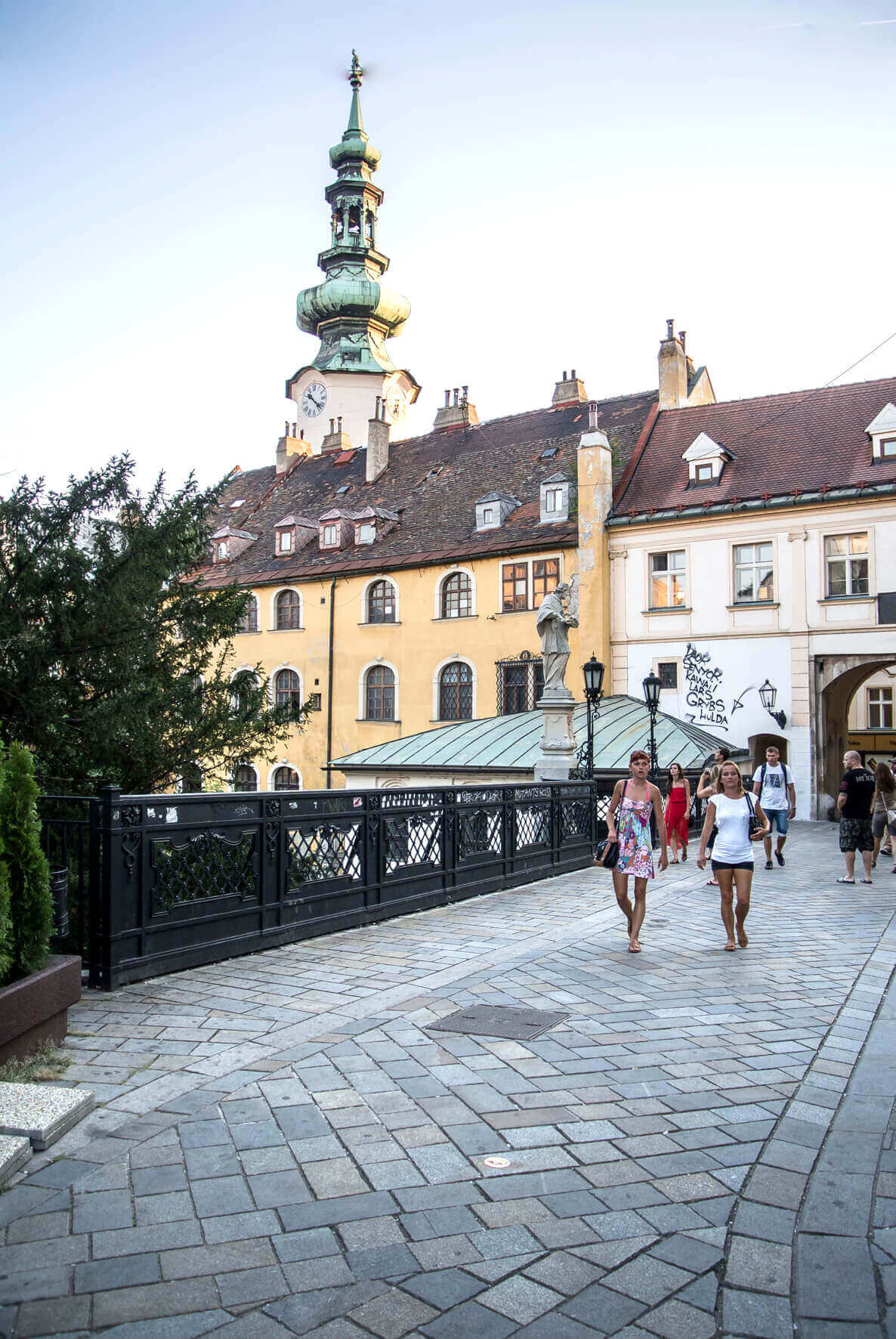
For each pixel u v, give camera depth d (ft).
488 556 104.12
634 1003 21.89
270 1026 19.79
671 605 93.81
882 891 41.39
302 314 185.37
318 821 29.58
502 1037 19.19
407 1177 13.15
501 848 41.09
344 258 182.91
